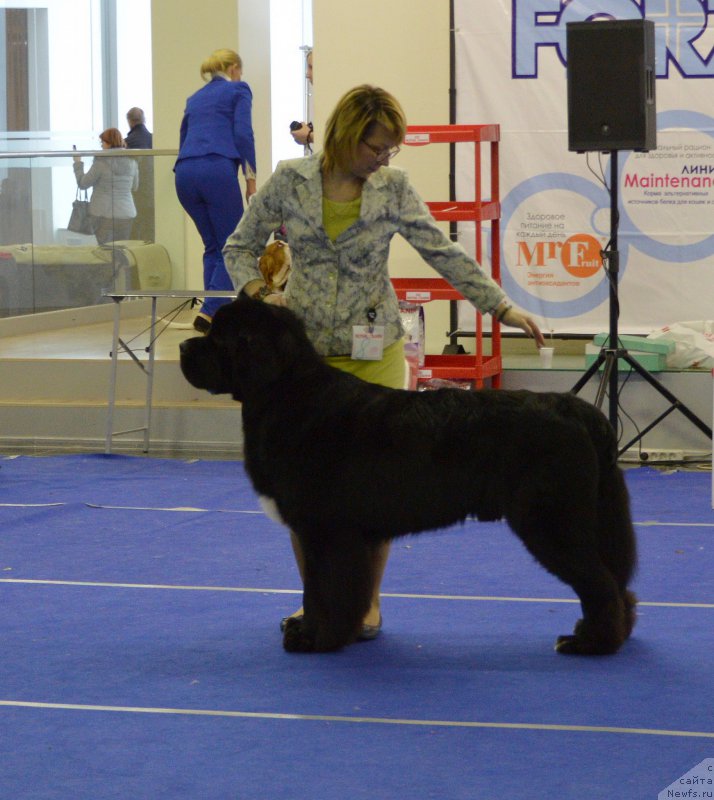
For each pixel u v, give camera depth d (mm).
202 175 12492
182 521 8695
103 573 7223
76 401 12047
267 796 3928
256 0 18562
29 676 5281
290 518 5465
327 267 5668
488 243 12203
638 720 4637
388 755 4293
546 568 5410
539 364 11703
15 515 8914
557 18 11805
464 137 10547
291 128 13297
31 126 23078
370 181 5570
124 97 23438
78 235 14828
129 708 4844
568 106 9953
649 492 9609
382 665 5410
